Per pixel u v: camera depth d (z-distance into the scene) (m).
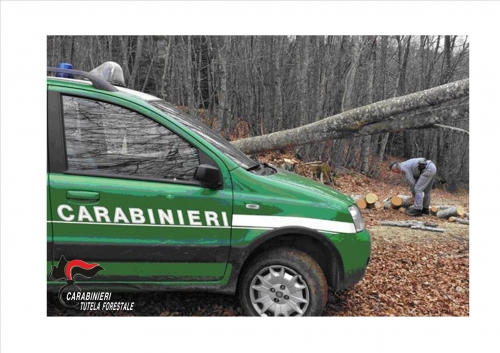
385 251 4.81
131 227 2.72
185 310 3.32
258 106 8.09
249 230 2.75
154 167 2.78
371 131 6.32
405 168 6.72
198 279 2.81
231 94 7.98
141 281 2.79
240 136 8.05
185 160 2.80
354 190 7.61
